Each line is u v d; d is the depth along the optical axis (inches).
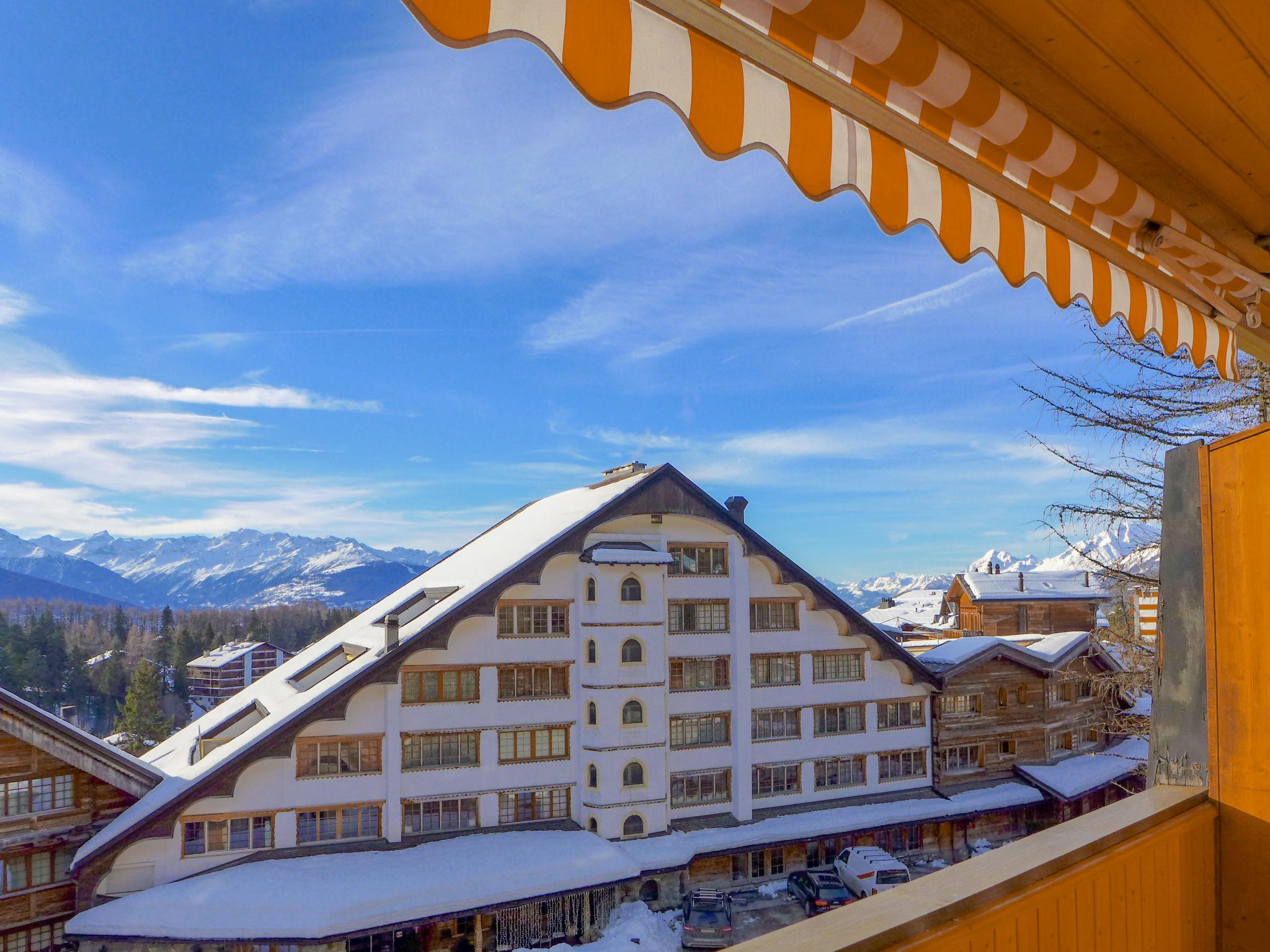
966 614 2427.4
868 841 1364.4
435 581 1535.4
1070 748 1615.4
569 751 1229.1
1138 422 489.1
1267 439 156.8
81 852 969.5
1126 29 86.6
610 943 1045.2
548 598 1233.4
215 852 1050.1
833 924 87.5
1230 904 156.6
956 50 88.8
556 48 69.7
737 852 1210.0
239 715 1295.5
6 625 4372.5
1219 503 165.9
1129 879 130.4
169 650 4699.8
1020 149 103.9
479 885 1001.5
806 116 92.4
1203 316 168.6
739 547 1355.8
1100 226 132.0
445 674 1178.0
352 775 1113.4
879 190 102.0
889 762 1449.3
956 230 113.3
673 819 1285.7
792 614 1401.3
